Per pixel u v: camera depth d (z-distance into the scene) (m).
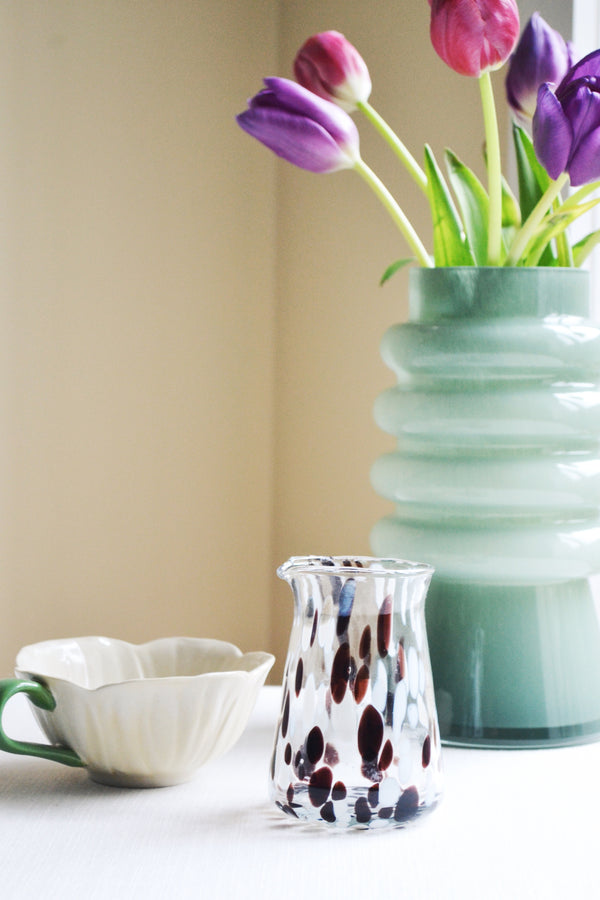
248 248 1.63
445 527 0.68
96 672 0.67
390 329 0.72
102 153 1.56
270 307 1.62
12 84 1.48
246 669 0.63
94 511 1.57
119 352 1.58
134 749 0.55
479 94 1.30
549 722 0.66
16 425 1.50
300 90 0.68
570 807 0.56
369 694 0.51
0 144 1.47
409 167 0.75
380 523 0.73
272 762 0.53
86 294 1.55
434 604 0.68
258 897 0.44
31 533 1.52
